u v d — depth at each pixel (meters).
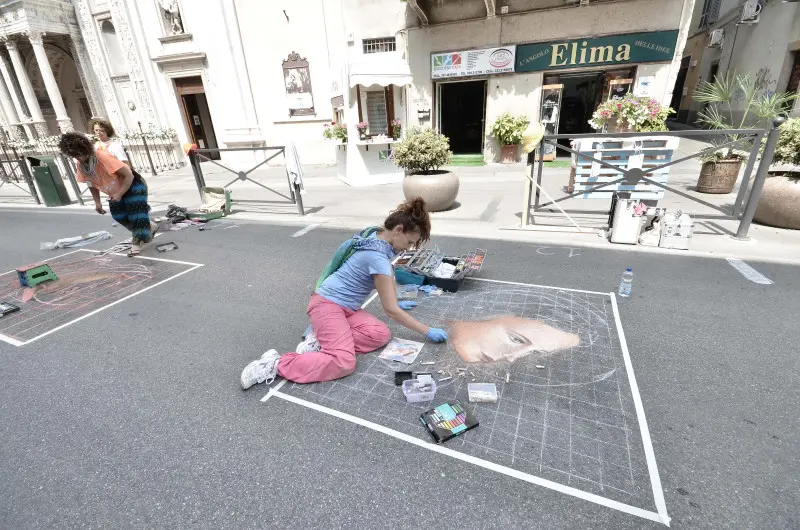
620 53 8.35
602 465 1.76
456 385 2.29
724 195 6.11
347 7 9.80
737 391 2.16
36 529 1.60
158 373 2.55
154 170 11.83
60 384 2.49
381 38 9.93
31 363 2.73
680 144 10.90
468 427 1.96
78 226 6.50
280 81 11.05
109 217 6.94
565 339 2.68
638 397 2.14
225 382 2.43
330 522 1.57
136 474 1.83
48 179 7.91
